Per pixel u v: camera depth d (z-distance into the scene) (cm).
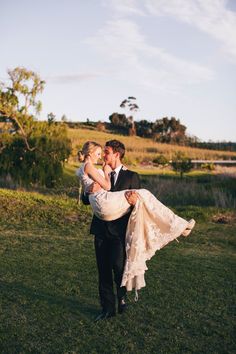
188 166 2900
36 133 2181
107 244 557
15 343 491
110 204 536
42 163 2142
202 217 1366
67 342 498
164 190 1977
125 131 10819
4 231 1118
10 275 728
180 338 517
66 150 2238
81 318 564
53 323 546
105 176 562
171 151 6088
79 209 1348
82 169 559
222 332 536
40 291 656
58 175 2181
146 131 10056
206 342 510
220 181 2414
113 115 11494
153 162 4288
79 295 648
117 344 496
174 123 9644
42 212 1305
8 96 2131
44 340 501
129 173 567
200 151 6500
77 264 811
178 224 555
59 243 985
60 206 1363
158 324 554
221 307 617
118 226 550
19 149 2148
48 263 810
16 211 1308
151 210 550
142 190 553
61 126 2295
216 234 1180
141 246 544
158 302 628
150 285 703
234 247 1059
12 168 2136
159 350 486
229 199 1728
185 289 689
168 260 873
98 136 8038
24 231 1132
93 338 510
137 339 511
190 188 1981
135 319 566
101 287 565
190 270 800
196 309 606
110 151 564
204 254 951
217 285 716
